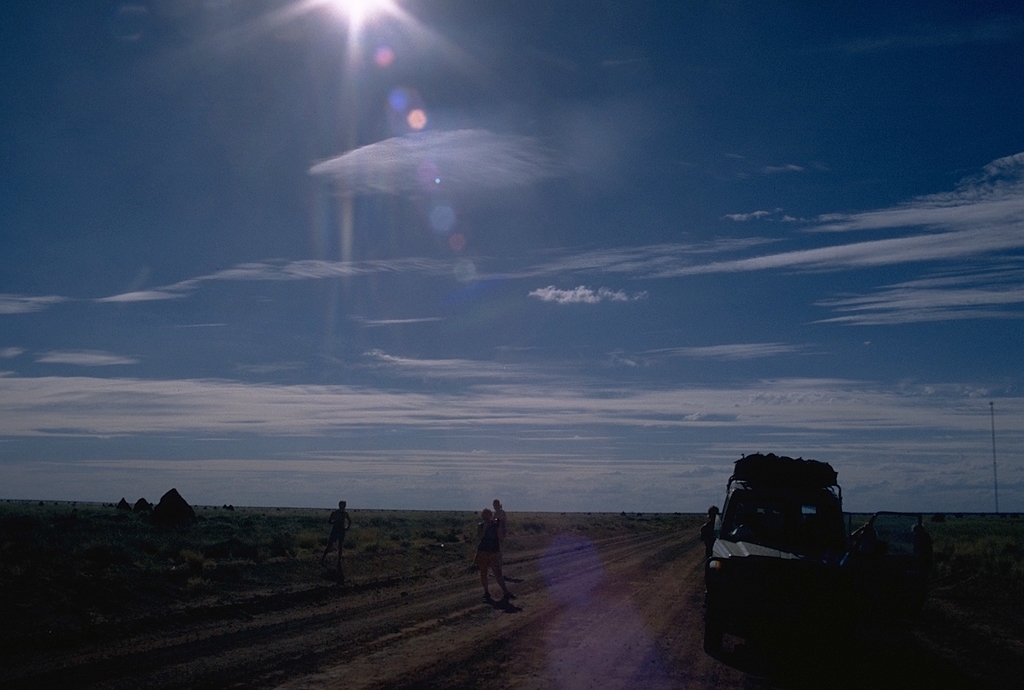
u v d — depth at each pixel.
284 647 12.60
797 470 15.49
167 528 43.06
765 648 13.80
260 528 49.09
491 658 11.95
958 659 13.26
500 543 19.89
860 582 12.61
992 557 33.94
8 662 11.05
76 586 16.52
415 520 81.62
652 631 14.95
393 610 17.23
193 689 9.70
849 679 11.55
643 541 51.16
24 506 91.44
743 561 12.89
